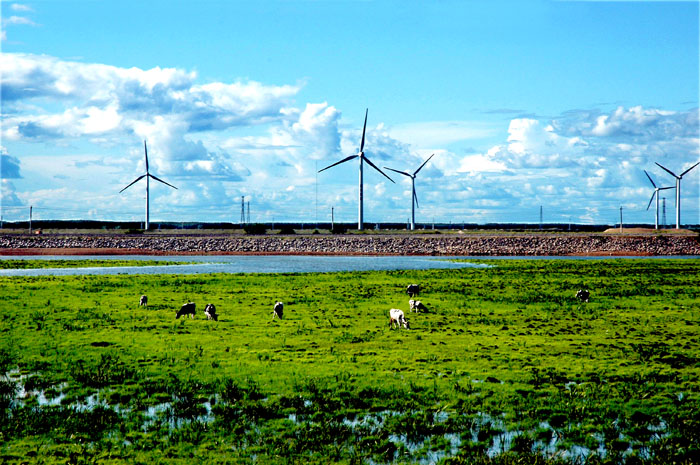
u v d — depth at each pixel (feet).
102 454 54.34
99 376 76.38
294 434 59.06
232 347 95.20
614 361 85.71
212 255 470.39
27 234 540.52
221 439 57.93
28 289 181.47
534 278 230.89
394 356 88.84
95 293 171.63
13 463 52.06
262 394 70.44
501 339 102.22
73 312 132.67
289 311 136.05
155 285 196.34
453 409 65.77
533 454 54.54
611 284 205.67
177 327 113.60
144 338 102.32
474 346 95.96
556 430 60.54
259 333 107.45
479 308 142.10
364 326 115.44
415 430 59.98
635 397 69.31
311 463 52.95
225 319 123.75
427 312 135.13
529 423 61.77
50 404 67.46
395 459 54.08
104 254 463.01
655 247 505.66
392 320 115.75
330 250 498.28
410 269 303.48
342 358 87.40
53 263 338.95
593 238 527.81
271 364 83.71
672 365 83.35
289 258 427.33
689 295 171.22
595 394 70.18
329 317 127.03
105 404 67.51
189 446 56.18
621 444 56.95
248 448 55.83
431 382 74.95
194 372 79.56
